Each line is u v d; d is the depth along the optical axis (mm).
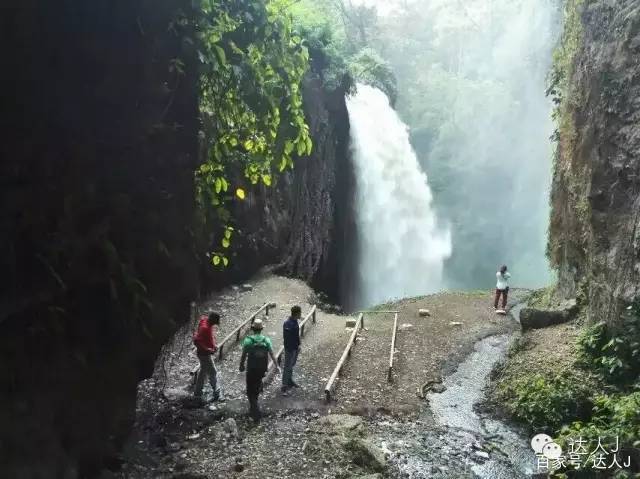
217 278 16391
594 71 10578
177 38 5461
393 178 33062
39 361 4266
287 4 6785
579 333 10055
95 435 5160
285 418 8305
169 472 6344
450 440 7891
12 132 3879
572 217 12117
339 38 28922
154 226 5461
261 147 7234
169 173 5719
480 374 10656
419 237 36781
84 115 4496
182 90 5879
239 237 17609
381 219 31234
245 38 6375
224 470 6512
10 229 3895
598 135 10086
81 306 4699
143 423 7656
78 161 4434
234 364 10750
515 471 7082
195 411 8367
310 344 12492
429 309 16328
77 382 4754
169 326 6000
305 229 22578
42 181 4133
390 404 9102
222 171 7387
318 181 23656
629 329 8375
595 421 7348
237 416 8281
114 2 4492
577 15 12258
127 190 5062
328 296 24562
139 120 5066
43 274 4191
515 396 8969
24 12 3795
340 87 24969
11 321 4027
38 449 4152
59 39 4156
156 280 5633
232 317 14281
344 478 6418
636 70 9109
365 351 11953
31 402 4152
